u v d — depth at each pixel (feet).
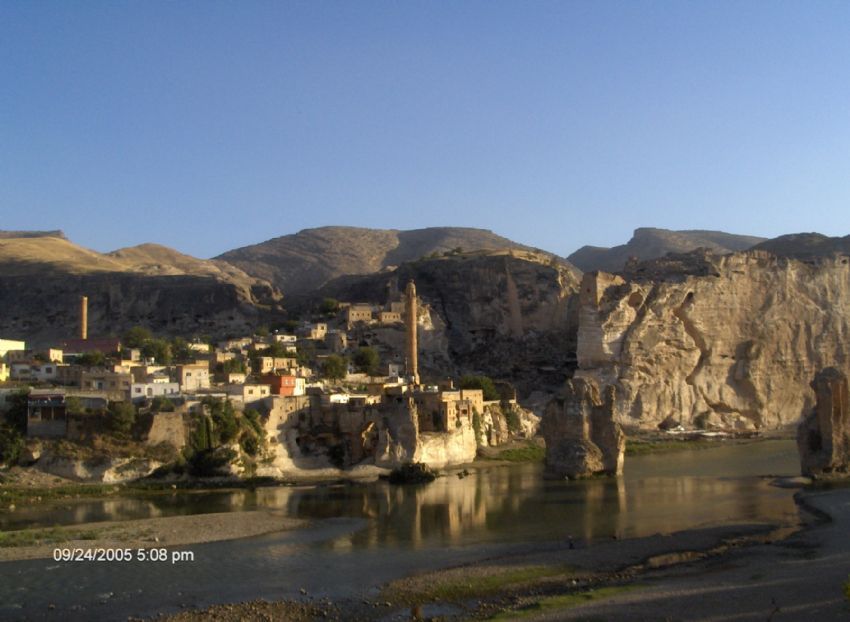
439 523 300.40
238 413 416.05
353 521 302.25
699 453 555.28
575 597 209.36
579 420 426.51
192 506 329.93
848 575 221.25
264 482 389.80
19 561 241.55
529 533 284.61
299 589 220.23
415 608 205.98
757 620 191.93
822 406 404.36
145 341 650.02
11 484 353.72
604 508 331.77
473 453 490.08
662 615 196.24
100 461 370.53
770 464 482.28
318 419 444.55
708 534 280.31
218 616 198.80
